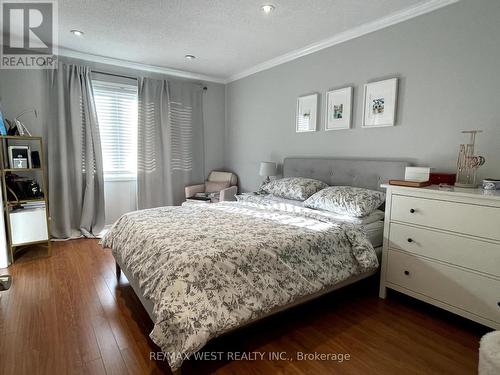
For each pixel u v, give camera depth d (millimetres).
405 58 2576
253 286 1567
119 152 4199
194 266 1446
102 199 3924
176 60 3963
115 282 2566
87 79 3693
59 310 2100
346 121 3068
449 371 1536
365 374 1519
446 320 2020
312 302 2275
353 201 2438
